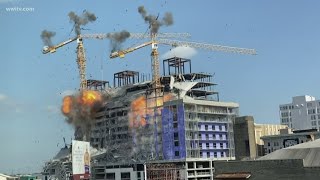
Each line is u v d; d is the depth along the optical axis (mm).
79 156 156000
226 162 70188
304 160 64875
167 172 194875
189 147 195750
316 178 60719
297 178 62375
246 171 67688
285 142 197375
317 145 69062
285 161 63812
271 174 64938
